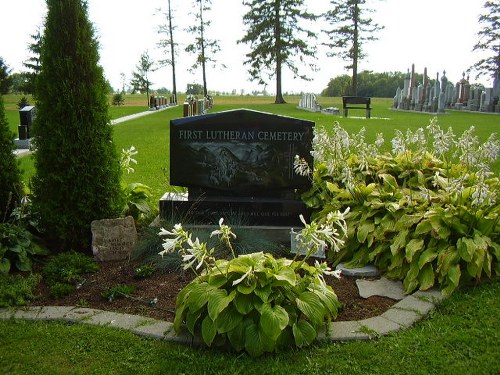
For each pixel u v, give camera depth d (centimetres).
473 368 344
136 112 3572
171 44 5384
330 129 1844
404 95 3466
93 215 557
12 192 573
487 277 480
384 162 673
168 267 510
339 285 488
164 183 918
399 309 425
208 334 358
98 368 349
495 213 493
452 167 632
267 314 352
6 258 493
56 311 425
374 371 344
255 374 341
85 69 542
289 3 4700
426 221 482
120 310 433
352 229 538
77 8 533
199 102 2762
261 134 629
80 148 540
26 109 1614
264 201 634
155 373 343
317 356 361
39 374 342
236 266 379
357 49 4962
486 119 2408
